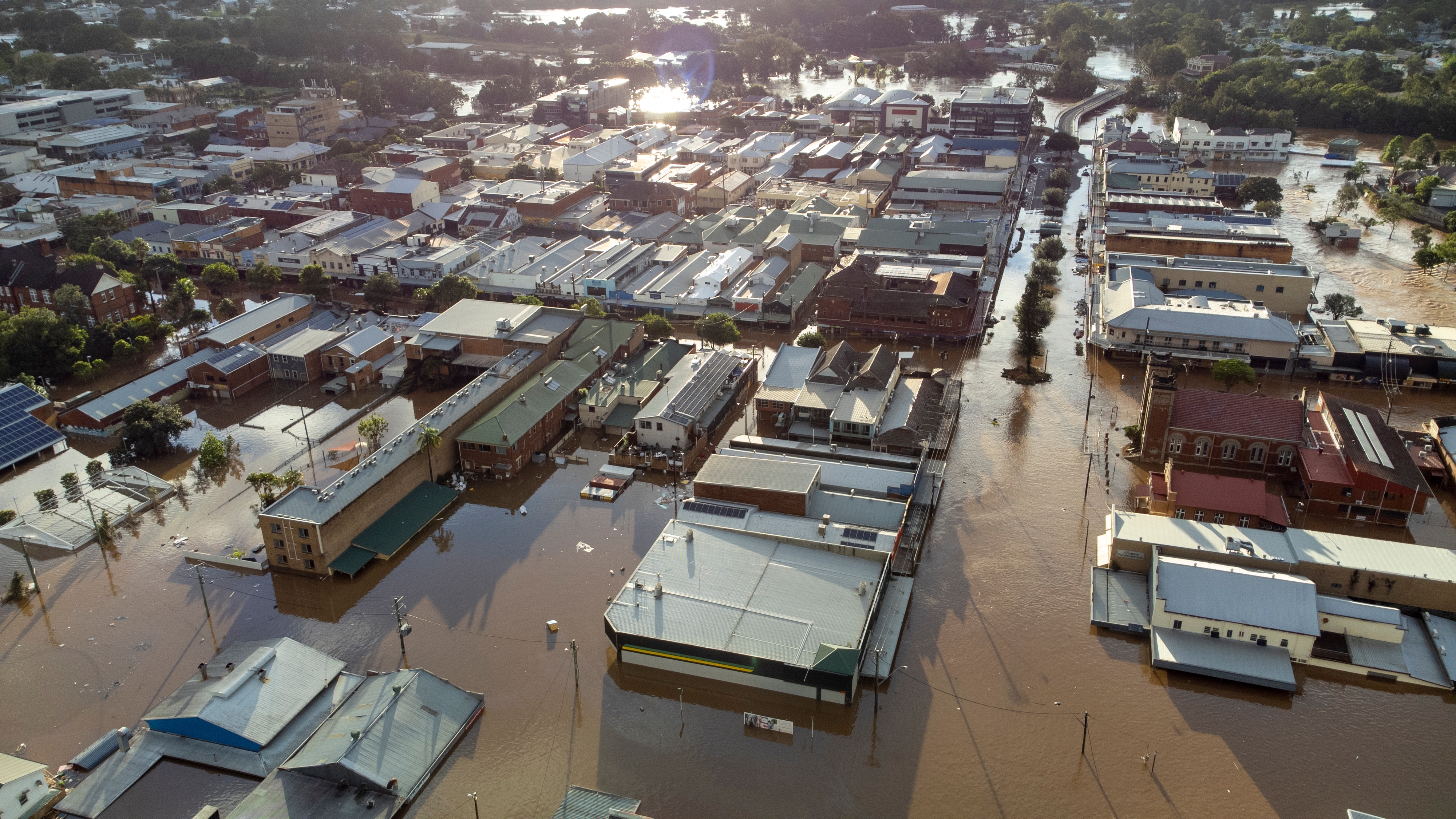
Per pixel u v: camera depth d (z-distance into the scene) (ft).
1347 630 367.86
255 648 359.87
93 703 348.38
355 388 603.26
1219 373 572.92
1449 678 348.18
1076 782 314.55
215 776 315.99
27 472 508.12
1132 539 404.57
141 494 480.23
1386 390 591.78
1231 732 333.62
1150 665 365.20
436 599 404.36
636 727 338.13
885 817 302.66
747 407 577.84
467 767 320.50
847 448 512.22
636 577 390.63
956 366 630.74
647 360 586.45
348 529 428.15
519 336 599.98
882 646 368.48
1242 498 433.07
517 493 487.20
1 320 616.39
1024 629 384.68
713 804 307.17
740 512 433.07
